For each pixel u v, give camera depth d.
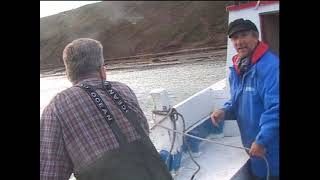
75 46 2.51
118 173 2.28
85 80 2.48
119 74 13.12
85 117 2.33
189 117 3.39
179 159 3.10
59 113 2.35
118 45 26.98
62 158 2.32
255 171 2.91
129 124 2.39
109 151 2.29
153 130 3.09
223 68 11.42
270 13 3.11
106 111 2.37
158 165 2.41
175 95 8.20
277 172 2.67
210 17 25.30
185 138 3.14
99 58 2.54
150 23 27.86
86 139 2.30
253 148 2.61
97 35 29.03
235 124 3.62
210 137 3.63
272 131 2.52
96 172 2.28
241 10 3.24
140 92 8.59
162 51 24.44
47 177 2.28
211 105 3.71
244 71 2.80
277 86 2.60
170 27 26.34
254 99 2.75
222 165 3.14
